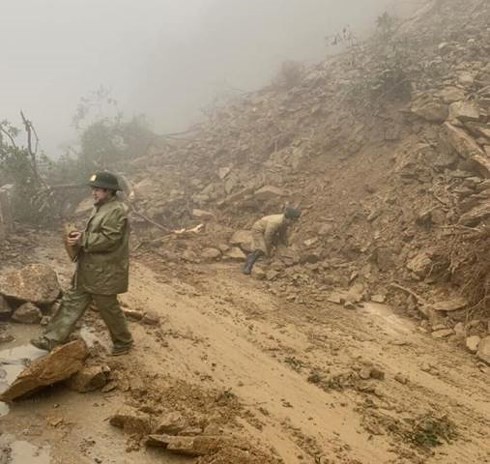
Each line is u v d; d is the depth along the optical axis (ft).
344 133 33.71
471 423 14.16
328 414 14.11
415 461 12.41
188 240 28.71
